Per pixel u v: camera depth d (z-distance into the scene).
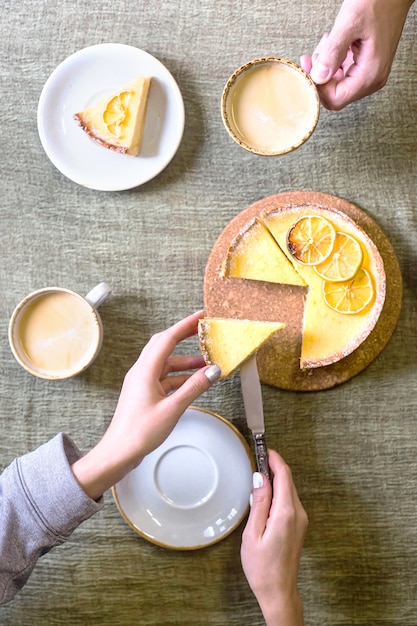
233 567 1.04
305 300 1.03
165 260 1.06
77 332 1.03
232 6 1.06
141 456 0.91
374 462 1.05
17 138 1.06
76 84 1.04
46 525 0.90
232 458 1.03
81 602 1.05
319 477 1.05
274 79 1.00
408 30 1.05
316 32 1.06
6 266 1.06
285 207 1.01
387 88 1.06
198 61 1.06
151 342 0.95
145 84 1.03
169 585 1.05
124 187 1.04
